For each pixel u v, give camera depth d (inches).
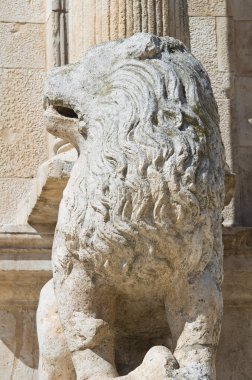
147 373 234.4
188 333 241.0
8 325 312.2
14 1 358.0
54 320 257.8
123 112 242.5
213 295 242.5
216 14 359.3
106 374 242.4
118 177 237.9
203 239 240.8
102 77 250.5
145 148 237.9
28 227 311.4
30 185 344.8
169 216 237.6
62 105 252.8
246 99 352.8
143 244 238.5
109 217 238.4
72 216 243.0
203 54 355.6
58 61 348.8
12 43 354.6
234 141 348.2
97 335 244.4
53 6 351.3
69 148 314.0
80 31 318.0
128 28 309.9
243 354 311.3
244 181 344.8
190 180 237.8
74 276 245.4
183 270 241.3
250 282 311.4
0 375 310.2
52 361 256.2
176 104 243.3
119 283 244.1
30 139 347.9
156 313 250.8
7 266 308.8
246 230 311.6
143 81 244.7
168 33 311.7
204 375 236.4
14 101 350.0
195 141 241.0
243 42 358.0
